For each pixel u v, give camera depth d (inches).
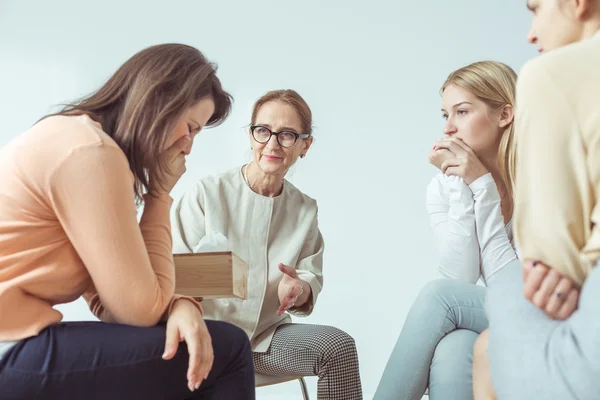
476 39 151.9
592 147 33.4
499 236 64.1
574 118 33.7
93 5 162.7
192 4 159.9
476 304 54.7
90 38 161.9
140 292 42.5
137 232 42.9
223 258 54.7
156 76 47.8
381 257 145.6
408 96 151.3
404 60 152.7
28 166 41.7
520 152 35.3
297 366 71.7
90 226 41.3
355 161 150.0
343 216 148.1
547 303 34.7
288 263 79.3
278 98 81.7
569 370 31.9
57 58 161.9
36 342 40.6
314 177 150.3
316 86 153.9
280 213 82.4
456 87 68.2
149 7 161.2
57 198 41.4
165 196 50.1
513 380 34.6
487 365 42.1
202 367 42.7
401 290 144.0
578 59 34.4
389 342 142.3
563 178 33.8
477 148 67.2
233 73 156.9
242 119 154.9
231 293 54.8
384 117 151.1
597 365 30.8
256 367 75.4
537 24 40.1
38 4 163.8
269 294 77.9
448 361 52.3
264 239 79.5
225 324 46.9
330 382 69.8
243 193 81.7
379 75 152.8
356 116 151.7
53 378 40.3
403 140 149.8
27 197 41.6
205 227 79.1
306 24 156.3
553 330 34.1
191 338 42.6
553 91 34.1
